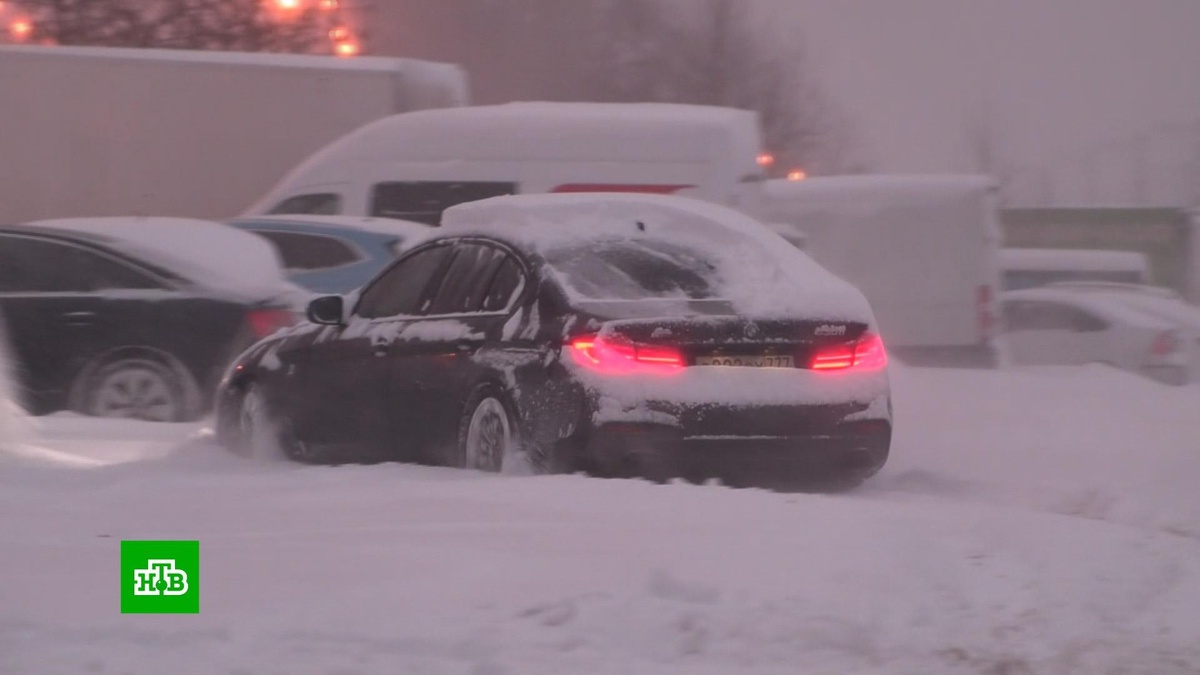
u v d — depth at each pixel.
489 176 60.25
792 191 73.81
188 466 33.59
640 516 23.30
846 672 18.08
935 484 34.34
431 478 28.73
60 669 17.23
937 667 18.33
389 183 60.94
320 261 49.03
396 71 66.88
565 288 29.73
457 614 19.08
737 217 34.06
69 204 67.81
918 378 50.16
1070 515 28.56
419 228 51.28
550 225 32.16
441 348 31.73
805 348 29.66
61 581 20.33
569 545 21.77
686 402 28.42
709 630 18.80
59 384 41.75
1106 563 22.52
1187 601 21.16
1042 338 73.94
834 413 29.59
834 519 23.38
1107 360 71.81
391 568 20.81
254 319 42.00
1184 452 37.72
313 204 61.62
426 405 31.97
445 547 21.77
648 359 28.45
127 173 67.62
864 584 20.64
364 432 34.03
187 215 67.69
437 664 17.56
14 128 67.75
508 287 31.19
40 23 104.75
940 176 72.69
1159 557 23.05
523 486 25.47
